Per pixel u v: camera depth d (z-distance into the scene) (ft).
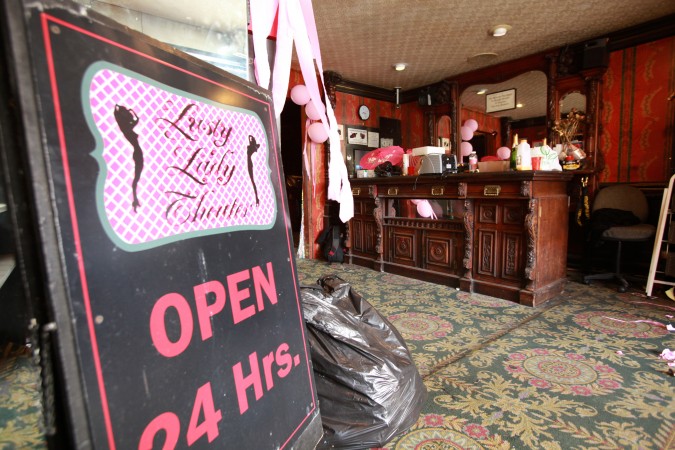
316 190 16.92
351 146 18.34
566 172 10.06
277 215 3.06
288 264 3.08
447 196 11.14
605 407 5.12
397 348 5.01
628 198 12.01
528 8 11.30
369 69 16.74
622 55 13.24
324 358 4.30
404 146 20.83
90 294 1.57
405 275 12.85
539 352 6.83
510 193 9.61
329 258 15.47
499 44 14.10
